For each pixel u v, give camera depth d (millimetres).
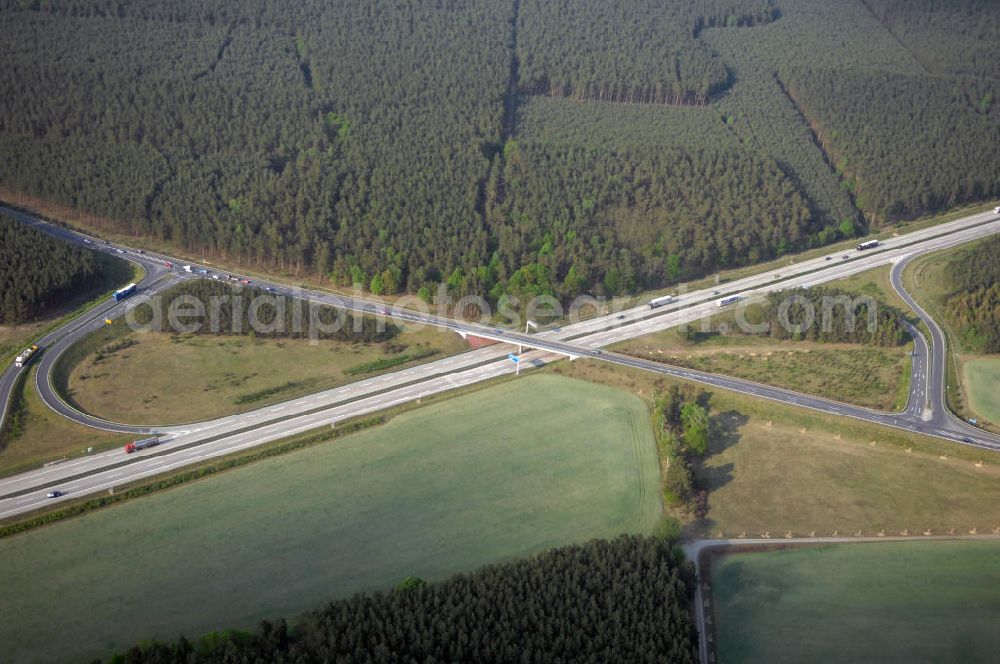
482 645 199125
